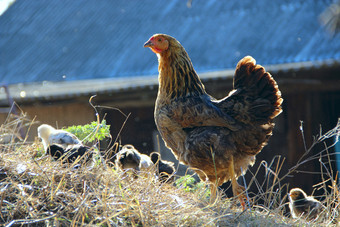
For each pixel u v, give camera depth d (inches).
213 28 749.3
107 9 916.6
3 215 187.5
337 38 634.2
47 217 179.5
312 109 614.5
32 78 783.7
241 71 262.1
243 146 265.1
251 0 787.4
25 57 851.4
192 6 823.7
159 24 809.5
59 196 195.3
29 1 1033.5
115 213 189.5
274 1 768.9
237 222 215.9
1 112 626.8
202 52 698.2
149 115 655.1
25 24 957.8
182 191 243.4
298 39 661.9
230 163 261.7
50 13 973.8
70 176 208.8
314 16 703.1
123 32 828.0
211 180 272.8
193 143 261.3
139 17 853.8
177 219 198.4
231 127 259.6
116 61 756.0
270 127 265.6
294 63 602.5
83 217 176.2
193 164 267.0
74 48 831.1
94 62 773.9
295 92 612.4
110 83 668.7
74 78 747.4
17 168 210.5
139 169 268.8
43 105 660.1
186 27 772.6
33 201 190.2
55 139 293.6
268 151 623.8
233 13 772.0
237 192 258.1
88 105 652.7
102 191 198.1
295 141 614.2
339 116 609.6
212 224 200.8
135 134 652.7
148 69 715.4
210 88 611.8
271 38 682.2
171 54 279.3
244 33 714.2
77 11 944.9
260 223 216.5
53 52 841.5
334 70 589.6
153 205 202.2
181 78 277.7
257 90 260.1
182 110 266.7
